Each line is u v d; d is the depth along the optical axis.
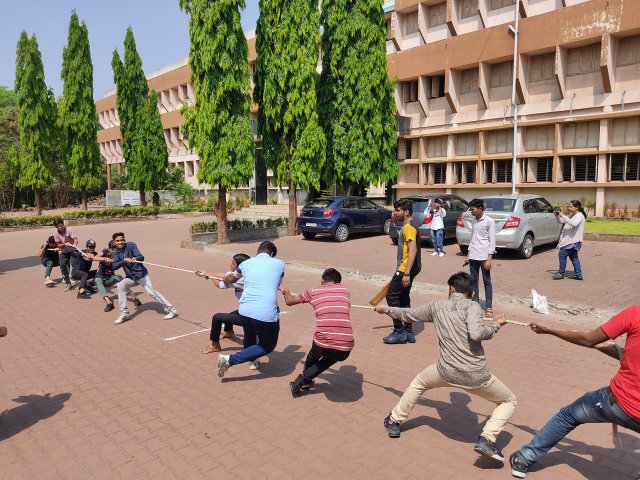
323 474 3.77
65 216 27.70
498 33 22.72
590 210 20.86
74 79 33.41
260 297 5.39
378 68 19.36
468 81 24.92
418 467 3.87
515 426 4.50
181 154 45.97
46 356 6.55
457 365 3.85
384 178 20.48
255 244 16.94
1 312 8.97
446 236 16.05
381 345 6.77
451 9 24.41
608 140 20.34
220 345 6.88
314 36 16.81
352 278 11.30
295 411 4.85
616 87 20.23
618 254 13.28
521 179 22.95
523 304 8.70
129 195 38.66
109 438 4.37
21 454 4.13
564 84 21.42
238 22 15.23
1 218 25.91
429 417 4.71
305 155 17.38
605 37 19.53
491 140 24.17
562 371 5.74
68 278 10.76
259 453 4.09
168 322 8.09
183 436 4.39
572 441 4.25
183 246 17.19
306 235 18.27
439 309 4.01
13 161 35.47
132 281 8.09
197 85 15.84
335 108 19.70
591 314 7.98
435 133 25.88
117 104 34.72
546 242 14.04
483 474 3.77
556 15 20.80
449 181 25.59
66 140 34.25
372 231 18.69
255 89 17.98
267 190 35.53
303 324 7.80
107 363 6.26
